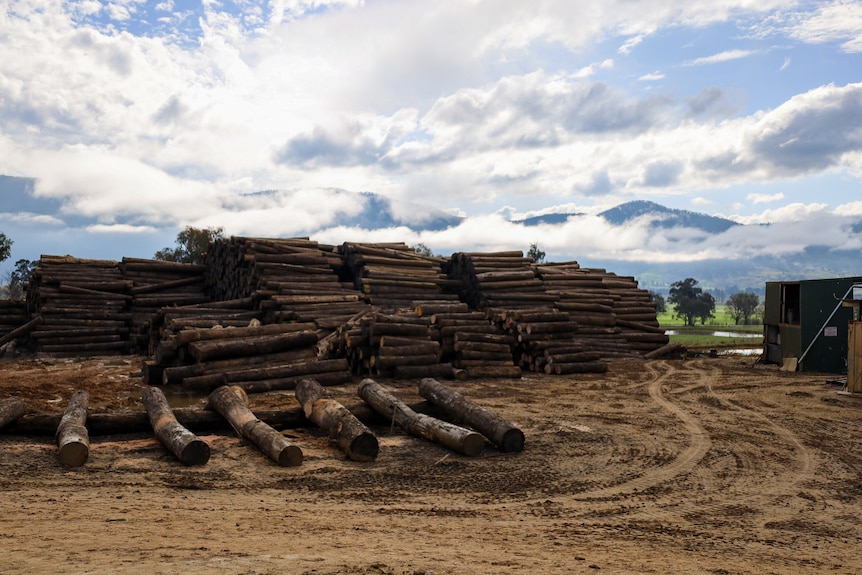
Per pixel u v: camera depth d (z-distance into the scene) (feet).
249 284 97.81
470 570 17.12
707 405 54.24
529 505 27.58
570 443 39.60
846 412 51.19
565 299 104.63
